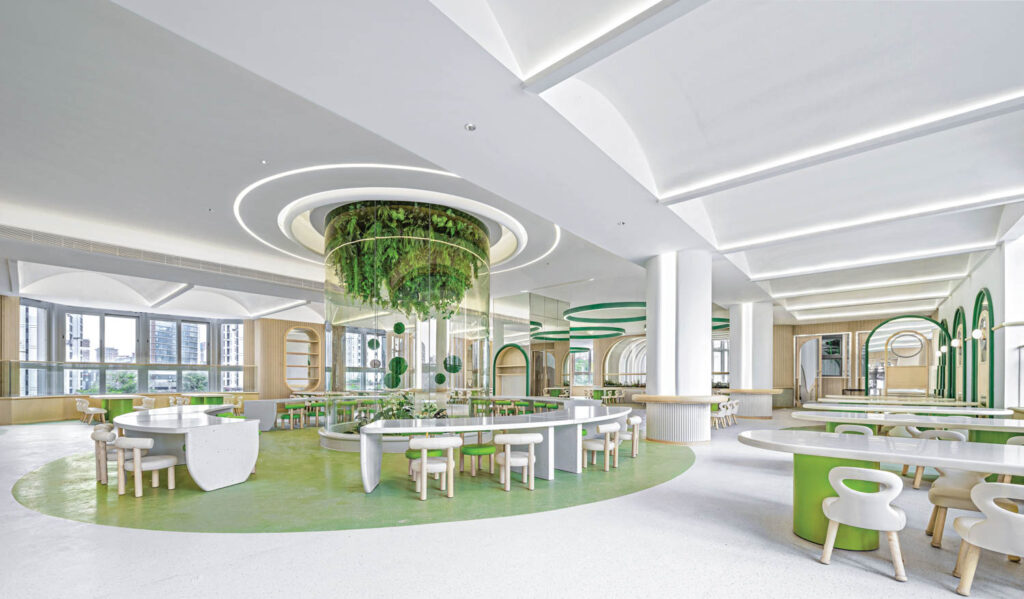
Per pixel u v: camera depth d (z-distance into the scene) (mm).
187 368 17391
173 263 9336
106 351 15898
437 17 3143
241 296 16000
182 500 5129
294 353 18156
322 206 7809
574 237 9164
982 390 9797
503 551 3709
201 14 3102
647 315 9711
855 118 4797
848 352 18562
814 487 3889
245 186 6855
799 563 3490
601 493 5367
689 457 7602
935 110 4516
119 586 3162
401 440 7938
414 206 7770
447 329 7977
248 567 3438
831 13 3910
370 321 7781
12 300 13586
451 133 4680
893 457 3373
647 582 3195
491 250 10945
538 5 3494
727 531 4141
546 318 16203
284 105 4742
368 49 3463
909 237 8742
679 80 4832
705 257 9070
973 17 3803
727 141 5473
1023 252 8008
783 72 4566
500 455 5766
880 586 3143
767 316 15242
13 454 8195
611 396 19953
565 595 3027
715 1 3824
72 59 4047
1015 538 2793
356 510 4738
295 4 3018
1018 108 4168
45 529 4234
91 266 9266
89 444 9352
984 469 3121
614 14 3365
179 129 5242
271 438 9875
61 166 6164
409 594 3041
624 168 5484
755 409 14867
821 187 6926
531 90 3887
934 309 15344
